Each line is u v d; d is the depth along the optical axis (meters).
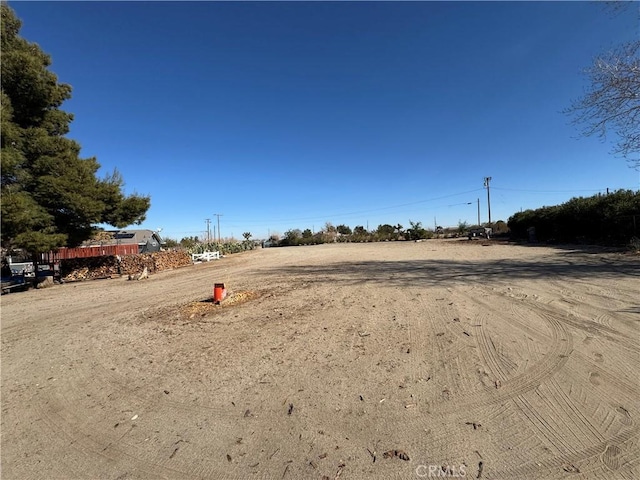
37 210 14.00
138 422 3.11
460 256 16.17
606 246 16.42
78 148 16.50
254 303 7.71
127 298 10.05
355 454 2.48
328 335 5.15
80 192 15.13
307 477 2.27
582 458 2.29
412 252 20.42
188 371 4.18
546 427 2.63
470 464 2.30
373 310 6.43
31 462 2.62
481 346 4.30
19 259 21.77
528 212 28.64
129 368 4.41
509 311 5.76
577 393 3.08
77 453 2.71
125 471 2.46
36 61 14.38
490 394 3.17
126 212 17.70
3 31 14.37
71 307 9.19
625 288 6.93
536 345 4.22
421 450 2.47
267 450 2.59
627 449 2.34
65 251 25.89
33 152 14.55
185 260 22.44
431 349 4.32
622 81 9.36
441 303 6.60
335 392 3.40
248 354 4.59
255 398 3.39
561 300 6.26
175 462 2.52
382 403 3.14
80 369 4.50
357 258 18.28
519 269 10.50
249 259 23.62
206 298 8.88
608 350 3.93
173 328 6.16
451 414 2.90
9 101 13.70
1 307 9.85
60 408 3.47
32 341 6.02
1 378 4.37
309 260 19.05
